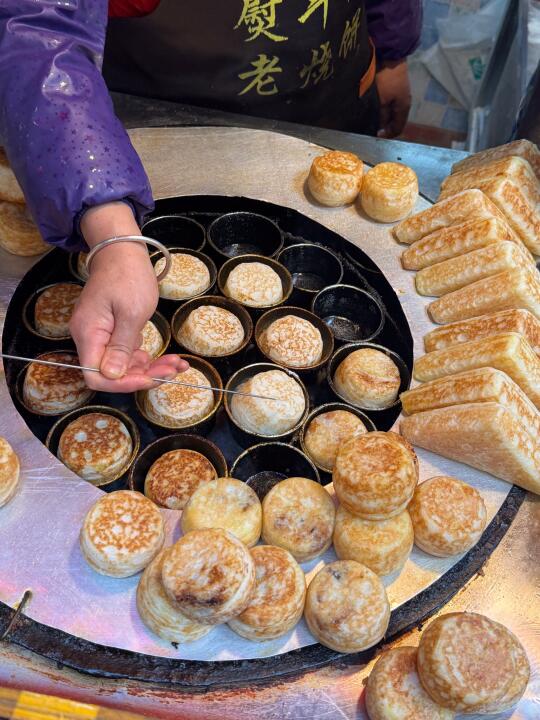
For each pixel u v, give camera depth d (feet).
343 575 1.42
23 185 1.64
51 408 1.82
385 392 1.90
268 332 2.03
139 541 1.46
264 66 2.51
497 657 1.30
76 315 1.52
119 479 1.76
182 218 2.31
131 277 1.51
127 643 1.40
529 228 2.10
